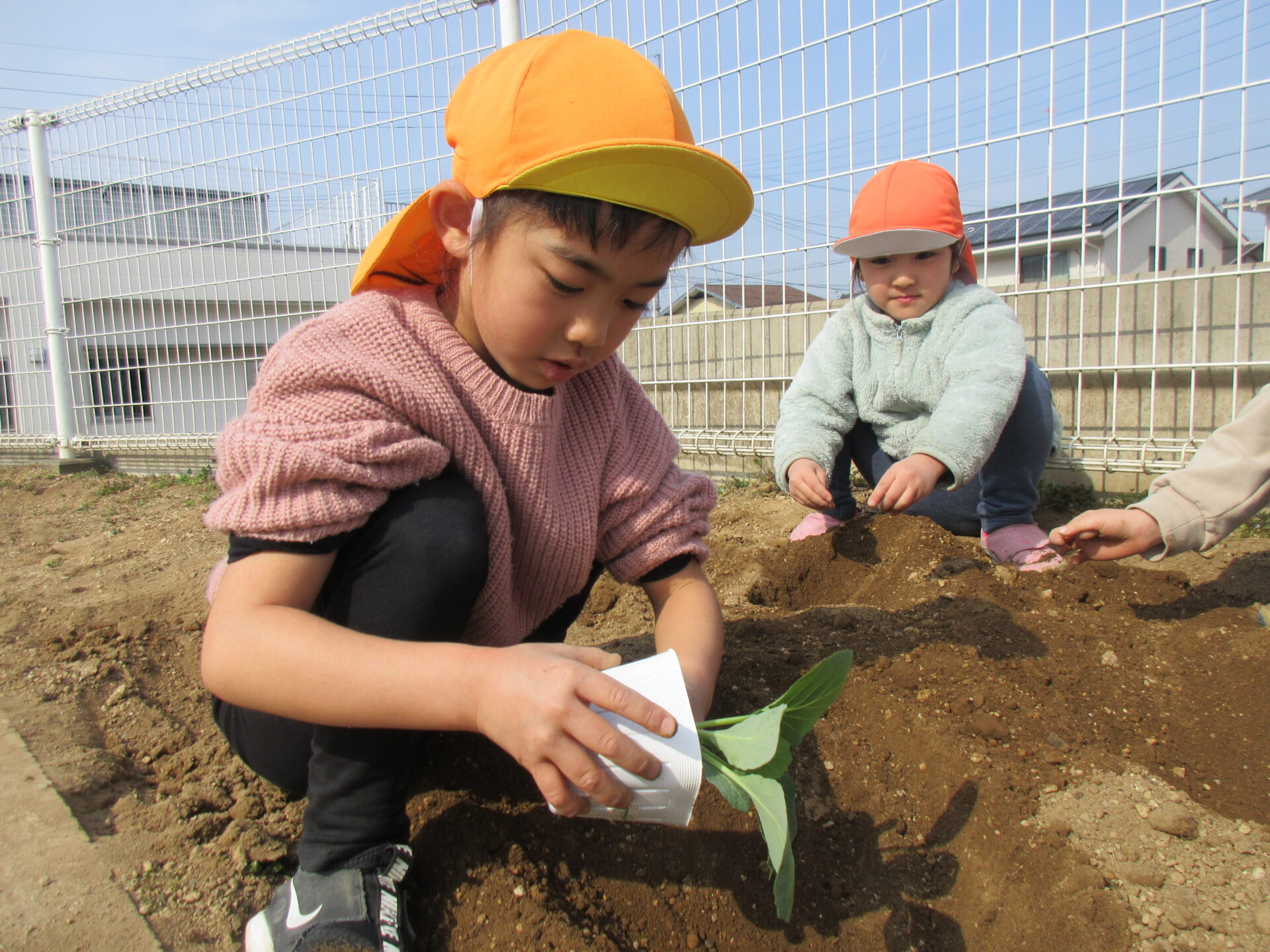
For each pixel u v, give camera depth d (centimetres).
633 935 127
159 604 257
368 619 116
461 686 99
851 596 224
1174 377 306
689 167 104
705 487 157
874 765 150
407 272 136
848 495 285
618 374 151
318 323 124
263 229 489
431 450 119
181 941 124
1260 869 124
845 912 131
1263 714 148
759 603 227
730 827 140
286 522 106
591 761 97
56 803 152
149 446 536
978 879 131
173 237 517
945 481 224
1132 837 131
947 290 258
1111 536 179
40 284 570
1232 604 185
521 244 108
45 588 298
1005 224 355
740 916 130
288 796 159
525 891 125
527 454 132
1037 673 164
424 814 141
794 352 375
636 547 148
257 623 103
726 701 160
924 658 169
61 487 517
